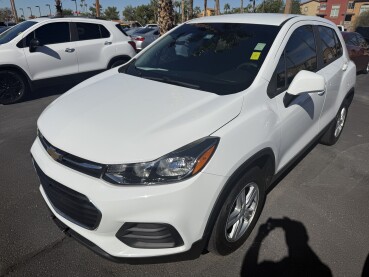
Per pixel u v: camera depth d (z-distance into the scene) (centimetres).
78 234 211
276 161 264
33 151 235
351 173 379
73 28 702
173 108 220
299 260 247
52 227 277
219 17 342
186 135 195
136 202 183
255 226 281
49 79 683
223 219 215
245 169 220
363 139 486
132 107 225
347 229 282
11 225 279
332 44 385
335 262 247
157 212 186
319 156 421
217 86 252
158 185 185
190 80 268
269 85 252
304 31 319
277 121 251
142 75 295
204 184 192
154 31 1405
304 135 319
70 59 698
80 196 193
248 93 235
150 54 333
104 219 188
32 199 317
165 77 280
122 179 185
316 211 305
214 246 225
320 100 334
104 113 221
